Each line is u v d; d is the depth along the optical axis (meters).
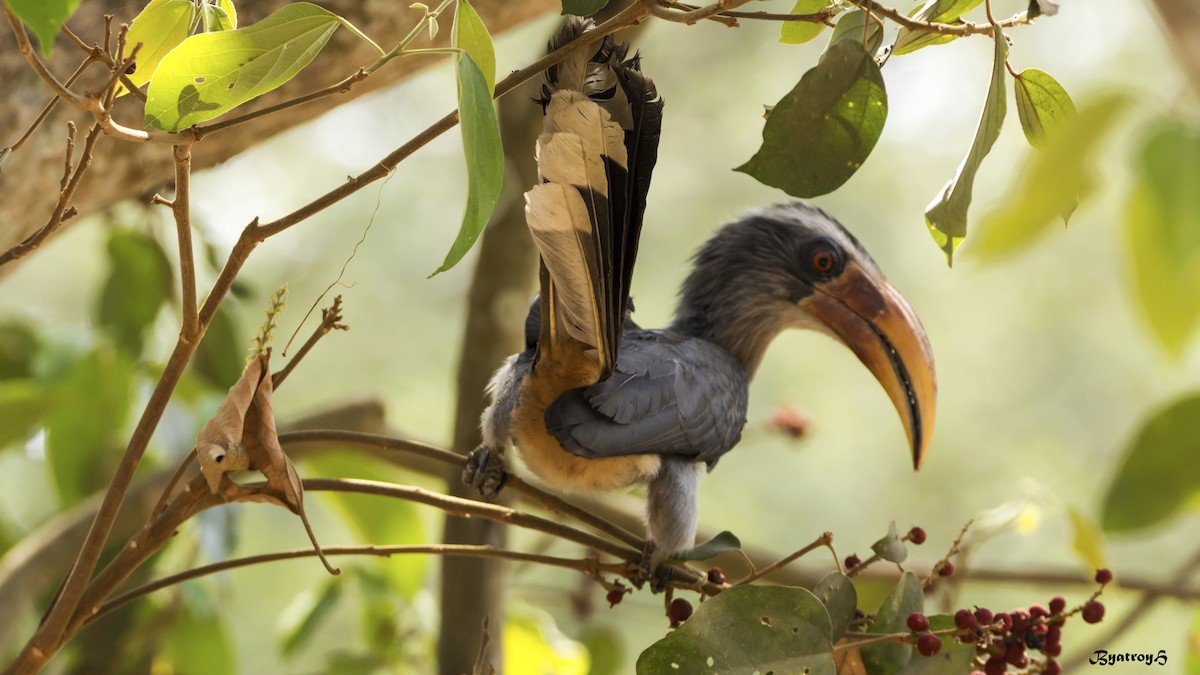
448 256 4.00
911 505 16.73
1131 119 2.93
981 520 8.16
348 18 7.08
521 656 9.32
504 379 6.63
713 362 7.02
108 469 9.13
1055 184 2.92
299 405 16.05
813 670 4.89
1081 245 17.09
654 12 4.55
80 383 8.95
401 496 5.24
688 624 4.89
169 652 9.33
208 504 4.78
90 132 4.43
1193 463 7.41
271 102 7.19
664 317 16.91
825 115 4.68
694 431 6.54
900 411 7.68
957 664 5.18
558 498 6.20
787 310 7.96
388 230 16.77
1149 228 3.12
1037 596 14.84
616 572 5.91
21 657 4.78
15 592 8.22
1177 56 4.38
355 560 10.26
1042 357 17.12
